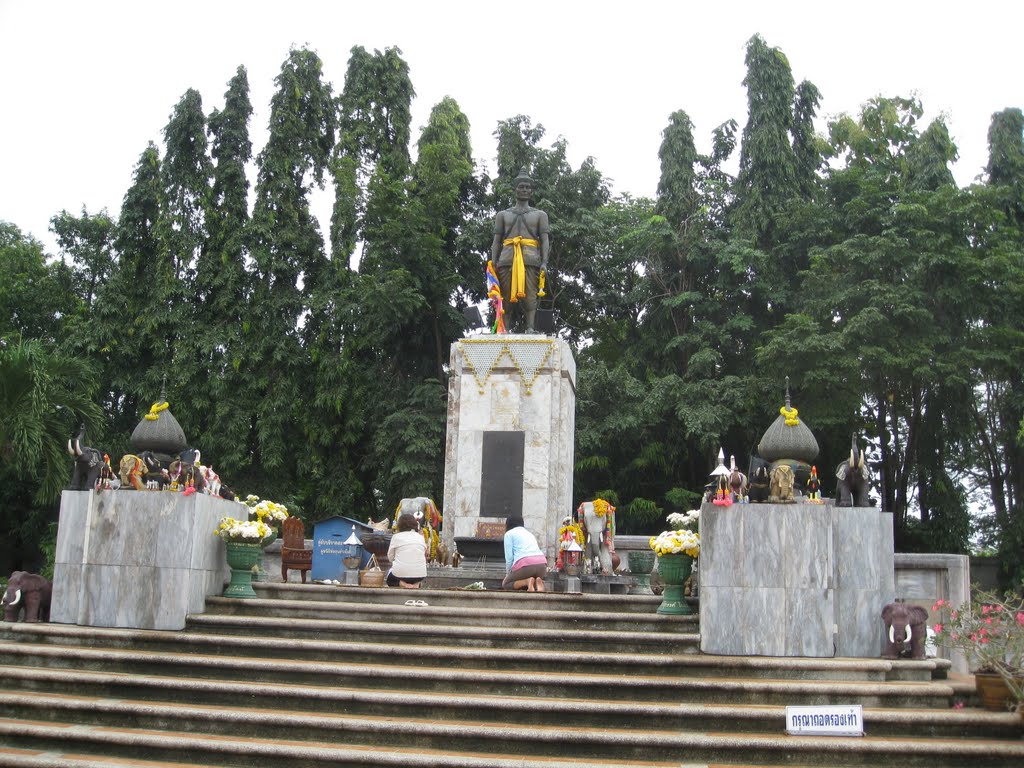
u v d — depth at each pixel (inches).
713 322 945.5
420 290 908.6
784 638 334.3
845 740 271.1
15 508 912.3
